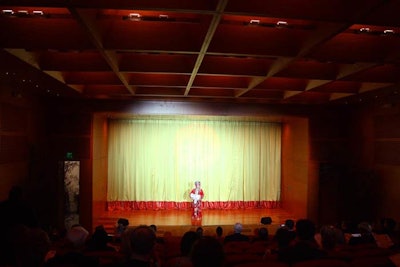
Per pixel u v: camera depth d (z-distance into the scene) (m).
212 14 4.43
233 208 16.12
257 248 6.12
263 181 16.23
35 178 11.07
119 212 15.13
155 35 5.85
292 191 14.83
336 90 9.88
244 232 13.08
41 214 11.60
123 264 2.83
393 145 10.91
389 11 4.48
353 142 13.02
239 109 13.05
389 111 11.05
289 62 6.62
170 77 9.49
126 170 15.68
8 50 5.95
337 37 6.14
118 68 7.52
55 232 9.73
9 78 8.41
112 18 5.24
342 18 4.45
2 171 8.90
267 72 7.79
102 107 12.45
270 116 13.31
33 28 5.67
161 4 4.23
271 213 15.11
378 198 11.56
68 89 10.15
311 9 4.41
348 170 13.13
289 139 15.29
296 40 6.03
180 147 15.96
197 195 13.91
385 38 6.18
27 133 10.49
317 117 13.29
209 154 16.08
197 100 12.51
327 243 5.07
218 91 11.30
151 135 15.81
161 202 15.84
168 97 12.05
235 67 7.77
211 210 15.85
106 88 11.18
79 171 12.35
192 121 16.00
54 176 12.25
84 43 5.79
